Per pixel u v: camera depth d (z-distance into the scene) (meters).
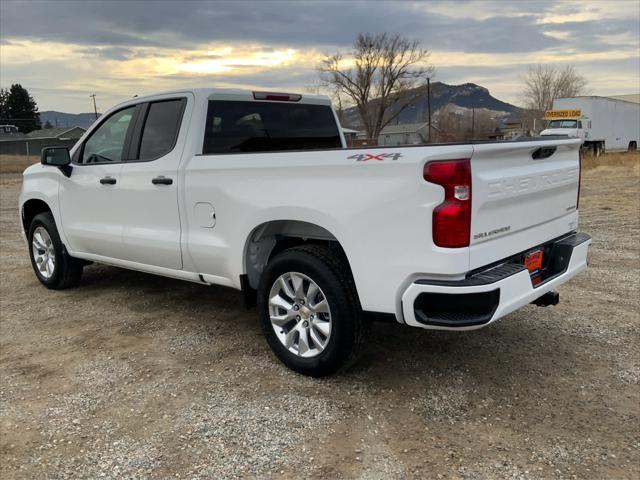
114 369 4.00
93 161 5.32
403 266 3.19
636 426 3.13
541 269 3.85
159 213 4.58
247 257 4.06
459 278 3.09
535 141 3.54
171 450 2.99
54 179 5.69
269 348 4.33
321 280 3.55
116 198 4.95
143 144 4.77
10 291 6.11
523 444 2.98
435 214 3.04
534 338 4.42
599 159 28.45
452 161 3.00
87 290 6.06
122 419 3.31
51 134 75.31
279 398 3.52
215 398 3.54
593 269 6.49
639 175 20.03
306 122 5.23
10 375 3.94
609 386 3.61
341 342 3.54
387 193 3.19
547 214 3.81
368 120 62.78
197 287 6.08
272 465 2.84
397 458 2.88
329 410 3.37
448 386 3.64
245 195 3.89
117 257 5.17
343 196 3.37
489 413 3.30
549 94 75.12
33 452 3.00
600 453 2.89
